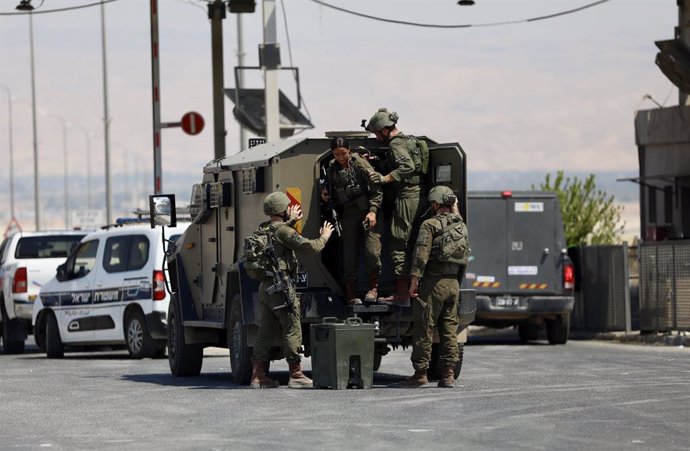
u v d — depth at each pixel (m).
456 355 58.72
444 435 42.66
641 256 97.06
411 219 60.56
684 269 94.00
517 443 40.78
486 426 44.66
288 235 58.09
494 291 97.00
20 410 52.22
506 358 78.88
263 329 59.53
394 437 42.34
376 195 59.34
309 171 60.22
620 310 101.94
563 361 75.31
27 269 98.75
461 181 60.69
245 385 61.97
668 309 95.19
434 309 58.34
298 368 59.59
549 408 49.47
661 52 108.25
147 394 57.75
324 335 58.25
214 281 66.81
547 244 97.81
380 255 61.28
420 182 62.03
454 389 57.53
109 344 90.31
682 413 47.84
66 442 42.75
